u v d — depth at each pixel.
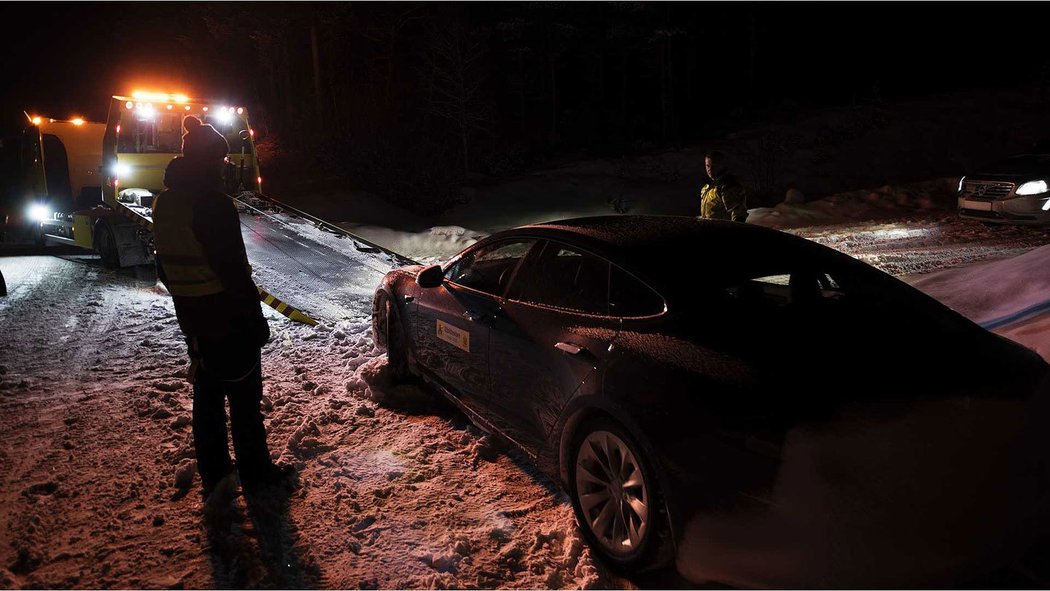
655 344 2.98
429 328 4.77
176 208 3.44
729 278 3.16
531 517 3.59
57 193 13.73
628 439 2.91
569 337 3.38
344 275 8.88
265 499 3.73
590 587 2.98
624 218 4.09
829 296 3.15
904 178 20.95
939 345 2.82
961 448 2.46
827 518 2.39
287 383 5.61
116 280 10.38
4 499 3.74
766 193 20.52
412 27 28.64
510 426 3.87
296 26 28.47
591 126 29.20
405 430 4.66
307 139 26.20
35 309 8.37
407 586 3.03
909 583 2.40
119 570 3.13
